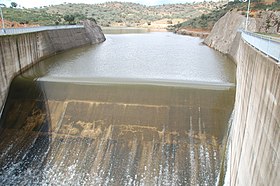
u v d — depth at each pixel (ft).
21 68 94.94
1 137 66.80
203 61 135.54
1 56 76.84
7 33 92.48
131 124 66.49
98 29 242.17
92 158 60.49
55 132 66.69
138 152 60.80
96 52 163.53
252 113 40.27
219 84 73.51
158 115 67.36
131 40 247.29
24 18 229.86
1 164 60.34
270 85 33.30
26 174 58.13
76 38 185.16
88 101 72.43
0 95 72.84
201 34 298.76
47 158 61.05
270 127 31.50
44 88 78.13
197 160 57.77
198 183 54.19
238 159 44.83
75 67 115.44
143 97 71.00
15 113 72.84
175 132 63.62
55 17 275.80
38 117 71.00
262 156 32.94
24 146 64.18
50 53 136.98
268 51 39.50
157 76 100.32
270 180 29.68
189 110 67.41
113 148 62.08
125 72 107.65
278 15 165.89
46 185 55.77
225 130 62.59
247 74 49.65
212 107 67.41
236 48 131.85
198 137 61.98
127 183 55.67
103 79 79.41
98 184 55.83
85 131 66.18
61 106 72.69
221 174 55.11
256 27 155.84
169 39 262.26
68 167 59.00
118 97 71.82
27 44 103.65
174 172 56.39
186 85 73.10
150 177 56.24
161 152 60.18
